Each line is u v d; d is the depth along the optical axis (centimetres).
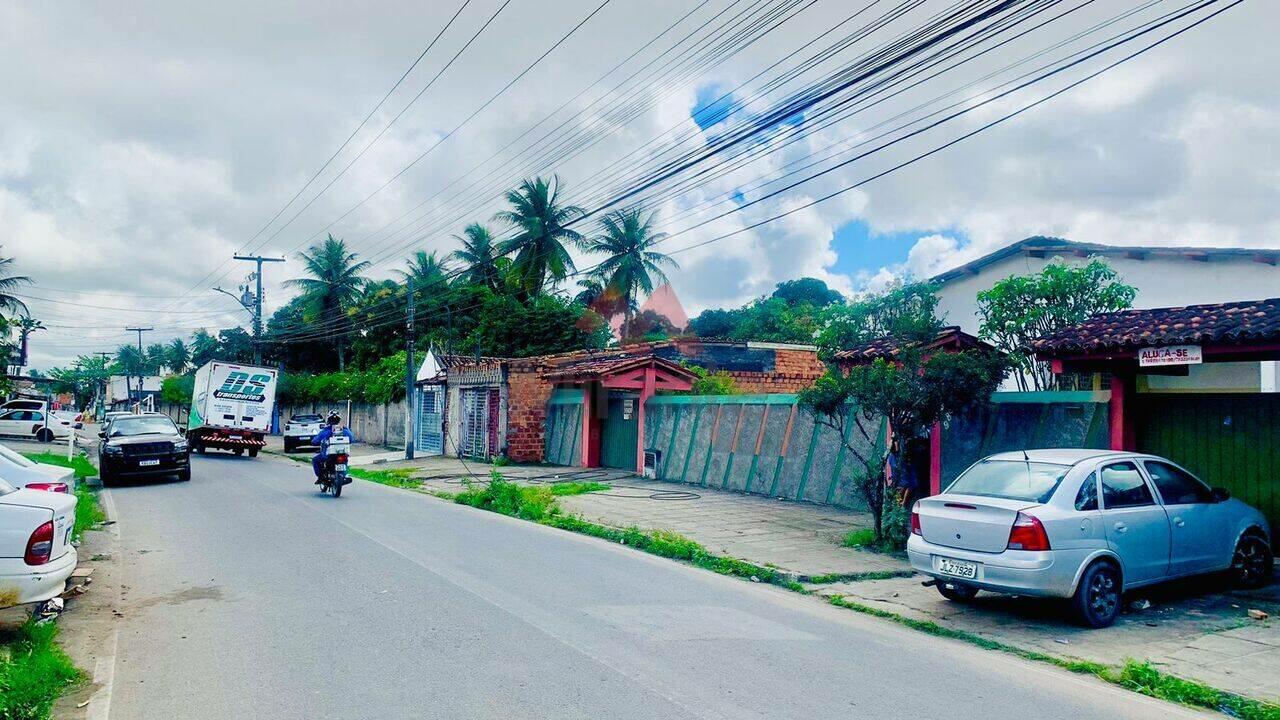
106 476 1861
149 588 832
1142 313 1063
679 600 812
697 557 1041
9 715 474
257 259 4153
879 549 1083
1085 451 827
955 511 762
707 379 2236
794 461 1606
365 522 1307
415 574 902
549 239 4262
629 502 1558
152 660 599
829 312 1756
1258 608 806
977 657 650
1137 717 522
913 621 754
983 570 728
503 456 2544
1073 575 713
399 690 534
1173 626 742
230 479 2061
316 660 597
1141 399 1084
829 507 1488
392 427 3803
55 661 568
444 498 1734
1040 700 548
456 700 517
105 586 842
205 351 7081
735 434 1783
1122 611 787
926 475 1258
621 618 728
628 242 4162
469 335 4575
